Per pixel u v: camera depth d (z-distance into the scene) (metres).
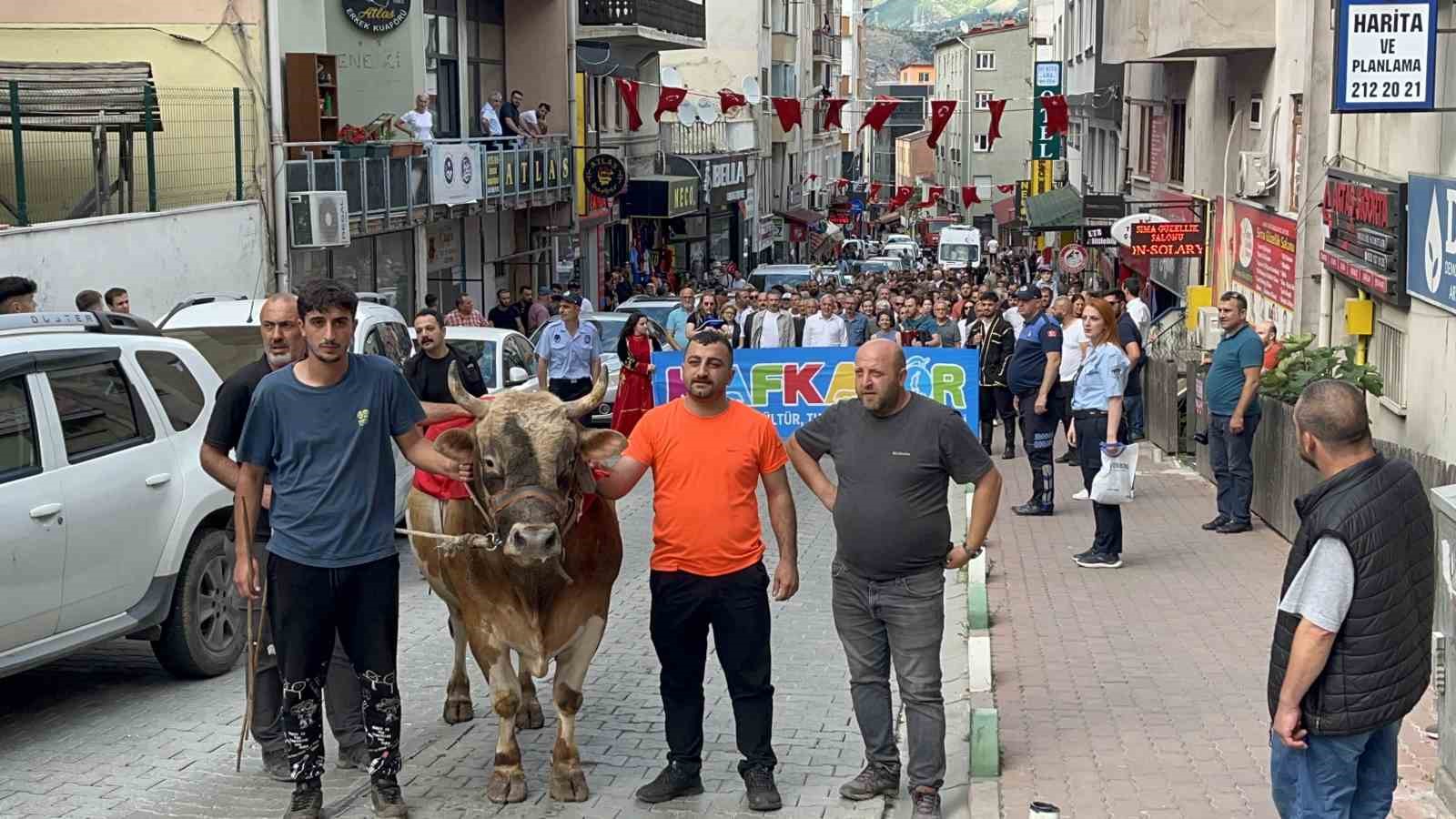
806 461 7.50
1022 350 15.89
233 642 10.22
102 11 23.95
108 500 9.03
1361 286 17.19
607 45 42.66
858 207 96.06
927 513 7.15
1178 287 31.73
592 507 7.53
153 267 20.20
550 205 36.38
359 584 7.13
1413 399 15.30
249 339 13.59
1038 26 64.25
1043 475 15.65
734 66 64.00
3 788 7.92
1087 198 32.53
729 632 7.40
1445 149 14.68
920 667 7.22
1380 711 5.34
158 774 8.16
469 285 33.28
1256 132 24.78
